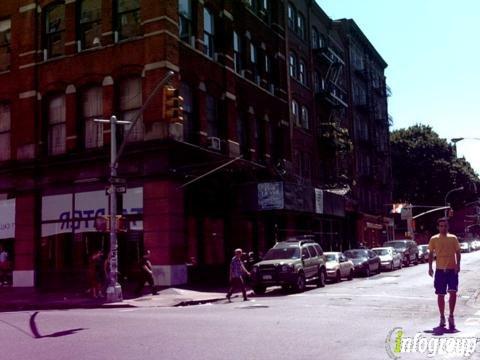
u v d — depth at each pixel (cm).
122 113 2436
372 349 849
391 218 6406
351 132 5041
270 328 1108
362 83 5656
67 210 2506
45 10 2731
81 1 2619
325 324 1155
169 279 2209
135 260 2316
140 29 2431
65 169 2523
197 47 2623
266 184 2772
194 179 2250
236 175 2820
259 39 3334
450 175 7012
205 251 2559
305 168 3925
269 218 3219
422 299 1698
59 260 2509
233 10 3023
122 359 820
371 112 5806
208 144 2628
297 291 2141
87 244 2439
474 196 7350
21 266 2584
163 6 2362
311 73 4203
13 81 2769
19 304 1912
